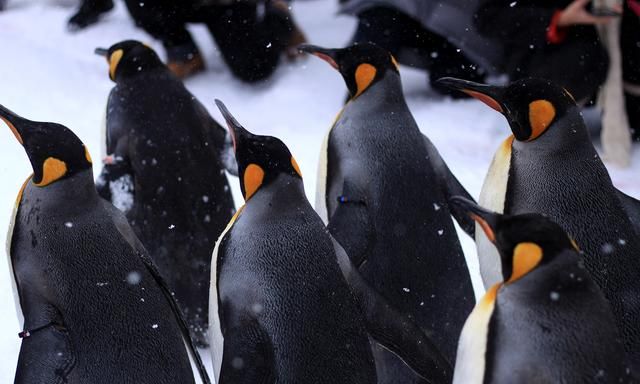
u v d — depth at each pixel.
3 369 7.51
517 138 6.54
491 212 5.22
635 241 6.32
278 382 5.66
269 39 15.33
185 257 8.45
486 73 14.71
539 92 6.37
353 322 5.88
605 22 12.20
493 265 6.54
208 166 8.62
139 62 8.66
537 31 12.76
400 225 7.29
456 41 13.50
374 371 5.86
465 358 5.01
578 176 6.34
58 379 5.84
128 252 6.21
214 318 6.17
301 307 5.78
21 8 19.75
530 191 6.41
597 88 12.52
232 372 5.57
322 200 7.73
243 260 5.95
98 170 11.50
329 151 7.66
